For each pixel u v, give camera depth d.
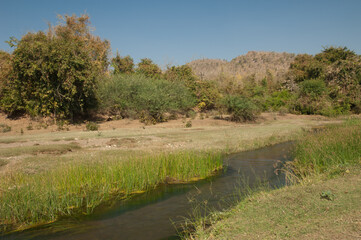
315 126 25.05
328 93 39.66
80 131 22.73
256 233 4.03
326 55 57.84
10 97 25.36
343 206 4.57
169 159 9.67
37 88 24.92
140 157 9.79
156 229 5.24
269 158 12.27
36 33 26.17
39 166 9.47
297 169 9.16
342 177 6.40
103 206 6.57
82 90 26.45
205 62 153.00
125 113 30.38
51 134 19.98
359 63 43.12
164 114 31.84
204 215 5.79
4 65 26.41
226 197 6.98
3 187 6.68
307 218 4.32
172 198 7.10
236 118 29.34
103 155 11.31
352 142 9.12
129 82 30.95
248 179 8.77
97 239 4.88
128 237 4.95
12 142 15.34
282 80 55.88
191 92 39.59
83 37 37.41
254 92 40.53
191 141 16.09
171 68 45.12
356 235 3.57
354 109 39.34
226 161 11.71
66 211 6.25
